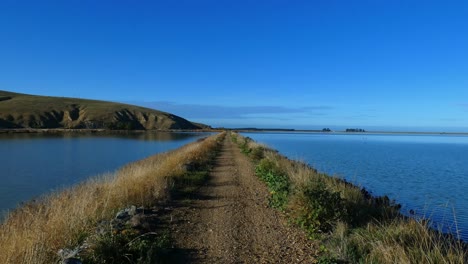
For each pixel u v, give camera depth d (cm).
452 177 2375
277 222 887
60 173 2472
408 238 613
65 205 905
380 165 3070
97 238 598
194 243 721
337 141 9638
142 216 820
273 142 7981
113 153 4075
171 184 1303
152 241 684
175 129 17250
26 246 555
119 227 721
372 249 592
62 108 15175
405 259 516
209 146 3500
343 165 3027
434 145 8069
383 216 793
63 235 634
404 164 3195
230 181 1573
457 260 541
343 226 704
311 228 757
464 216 1288
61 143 5556
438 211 1380
